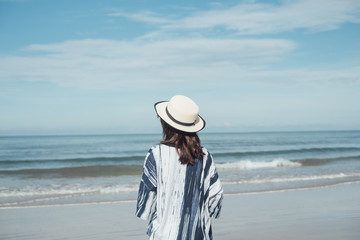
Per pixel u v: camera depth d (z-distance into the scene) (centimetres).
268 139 6241
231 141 5341
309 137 7469
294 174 1430
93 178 1355
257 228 590
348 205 795
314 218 663
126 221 661
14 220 670
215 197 220
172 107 214
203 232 209
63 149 3750
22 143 5184
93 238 550
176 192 206
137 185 1129
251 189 1046
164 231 201
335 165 1847
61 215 712
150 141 5719
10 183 1230
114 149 3716
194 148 213
